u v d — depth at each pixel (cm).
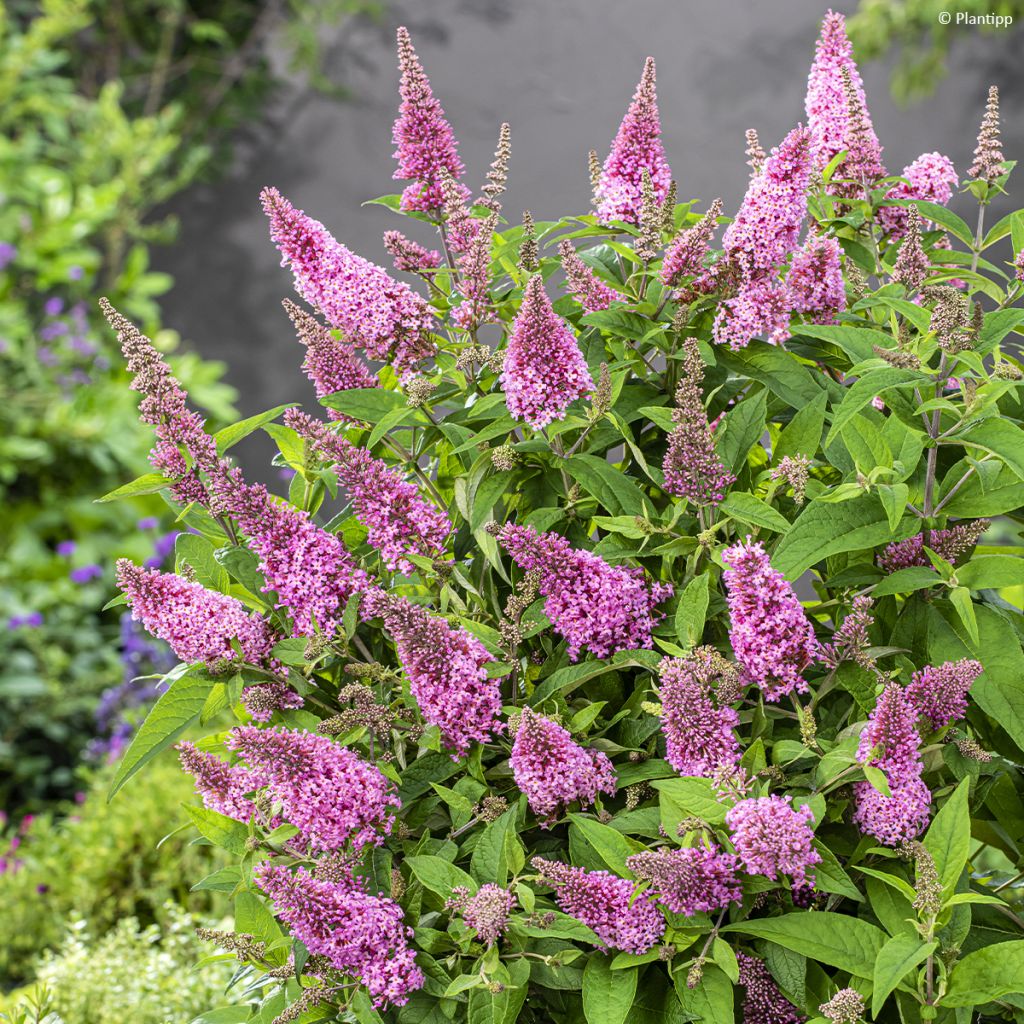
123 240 619
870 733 184
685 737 185
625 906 184
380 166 594
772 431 212
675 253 198
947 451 198
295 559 193
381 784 190
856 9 484
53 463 530
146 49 656
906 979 184
